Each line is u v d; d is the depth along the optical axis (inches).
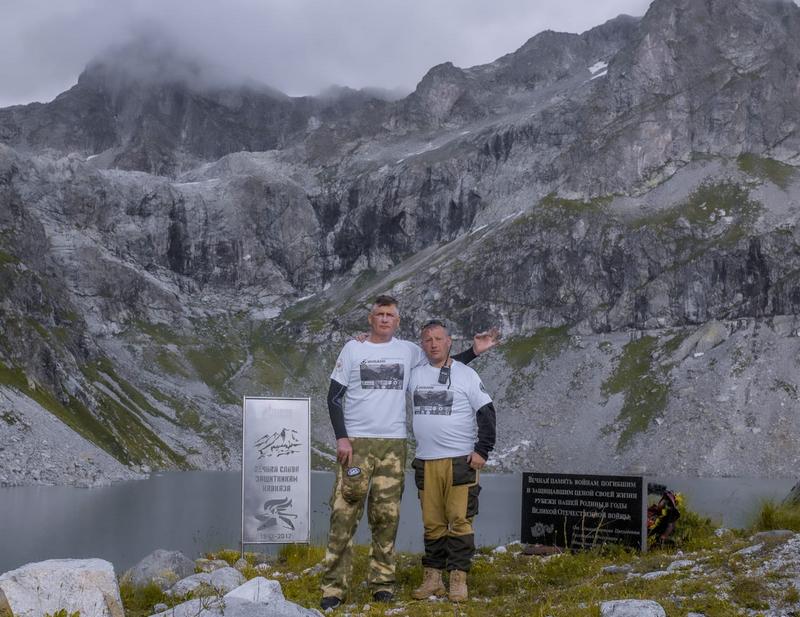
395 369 502.3
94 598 369.4
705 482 6638.8
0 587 356.5
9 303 7204.7
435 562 503.5
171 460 7839.6
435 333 511.2
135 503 3398.1
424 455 505.4
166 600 494.6
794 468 7721.5
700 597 405.1
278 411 721.0
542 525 669.9
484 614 436.5
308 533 711.7
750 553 478.6
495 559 618.5
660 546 625.3
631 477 634.2
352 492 487.2
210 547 845.8
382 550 497.4
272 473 712.4
